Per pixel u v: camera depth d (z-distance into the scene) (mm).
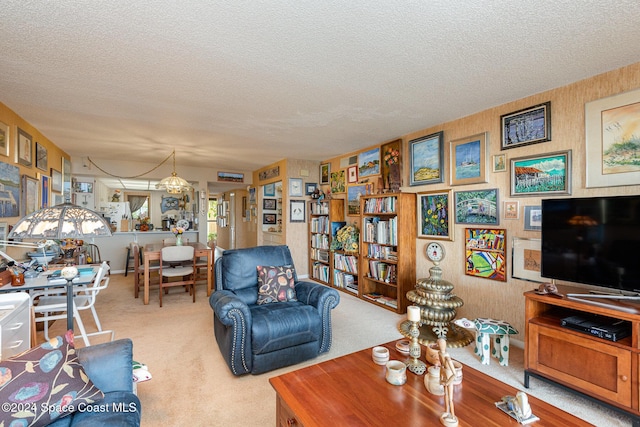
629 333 1807
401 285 3697
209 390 2096
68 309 1739
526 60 2080
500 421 1206
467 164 3203
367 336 3023
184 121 3422
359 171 4887
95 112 3104
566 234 2174
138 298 4316
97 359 1385
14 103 2846
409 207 3787
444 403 1330
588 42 1853
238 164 6324
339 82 2422
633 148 2107
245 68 2199
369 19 1636
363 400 1350
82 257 4551
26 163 3355
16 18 1618
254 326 2248
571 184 2426
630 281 1874
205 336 2996
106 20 1642
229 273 2846
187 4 1512
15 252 3076
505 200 2879
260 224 6758
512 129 2818
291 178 5727
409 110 3068
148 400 1974
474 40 1836
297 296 2881
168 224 7113
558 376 1984
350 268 4664
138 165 5977
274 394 2059
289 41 1854
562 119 2484
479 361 2520
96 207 6285
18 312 1707
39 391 1133
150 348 2723
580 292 2184
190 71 2240
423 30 1735
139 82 2420
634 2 1481
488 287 3020
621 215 1917
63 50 1950
